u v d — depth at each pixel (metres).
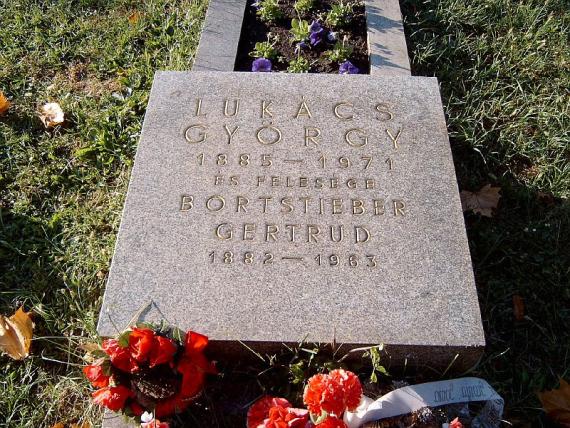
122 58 1.72
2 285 1.31
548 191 1.46
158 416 1.00
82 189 1.46
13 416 1.15
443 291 1.10
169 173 1.23
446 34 1.78
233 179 1.22
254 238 1.15
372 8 1.74
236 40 1.64
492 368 1.19
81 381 1.19
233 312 1.08
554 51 1.75
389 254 1.13
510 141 1.54
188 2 1.85
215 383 1.10
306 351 1.06
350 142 1.28
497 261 1.34
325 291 1.10
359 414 1.02
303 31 1.67
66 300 1.28
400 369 1.10
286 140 1.28
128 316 1.07
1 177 1.46
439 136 1.29
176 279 1.11
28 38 1.76
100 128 1.56
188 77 1.37
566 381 1.18
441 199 1.20
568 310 1.28
